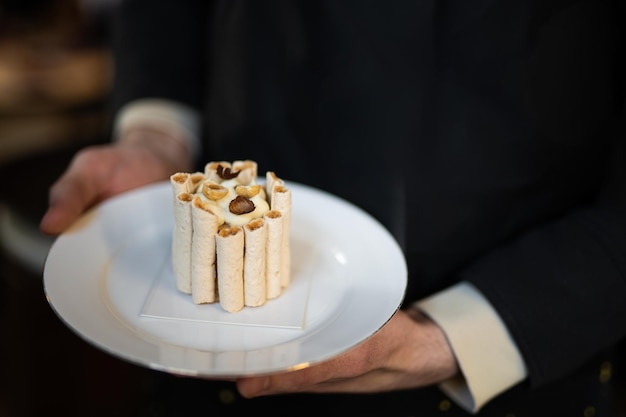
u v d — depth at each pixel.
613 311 0.54
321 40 0.62
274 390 0.47
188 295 0.52
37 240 0.80
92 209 0.58
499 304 0.54
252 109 0.67
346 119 0.63
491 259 0.57
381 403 0.63
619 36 0.59
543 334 0.54
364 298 0.50
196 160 0.76
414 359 0.53
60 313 0.47
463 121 0.59
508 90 0.58
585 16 0.57
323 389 0.52
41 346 0.87
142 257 0.55
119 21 0.81
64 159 0.96
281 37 0.64
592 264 0.54
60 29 1.35
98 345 0.44
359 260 0.54
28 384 0.90
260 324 0.49
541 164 0.59
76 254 0.53
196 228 0.50
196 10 0.80
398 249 0.54
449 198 0.60
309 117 0.65
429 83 0.59
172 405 0.69
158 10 0.79
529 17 0.56
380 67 0.60
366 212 0.63
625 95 0.59
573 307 0.54
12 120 1.23
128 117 0.75
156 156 0.69
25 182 0.91
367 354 0.49
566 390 0.63
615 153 0.56
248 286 0.50
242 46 0.66
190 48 0.79
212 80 0.73
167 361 0.44
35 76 1.16
